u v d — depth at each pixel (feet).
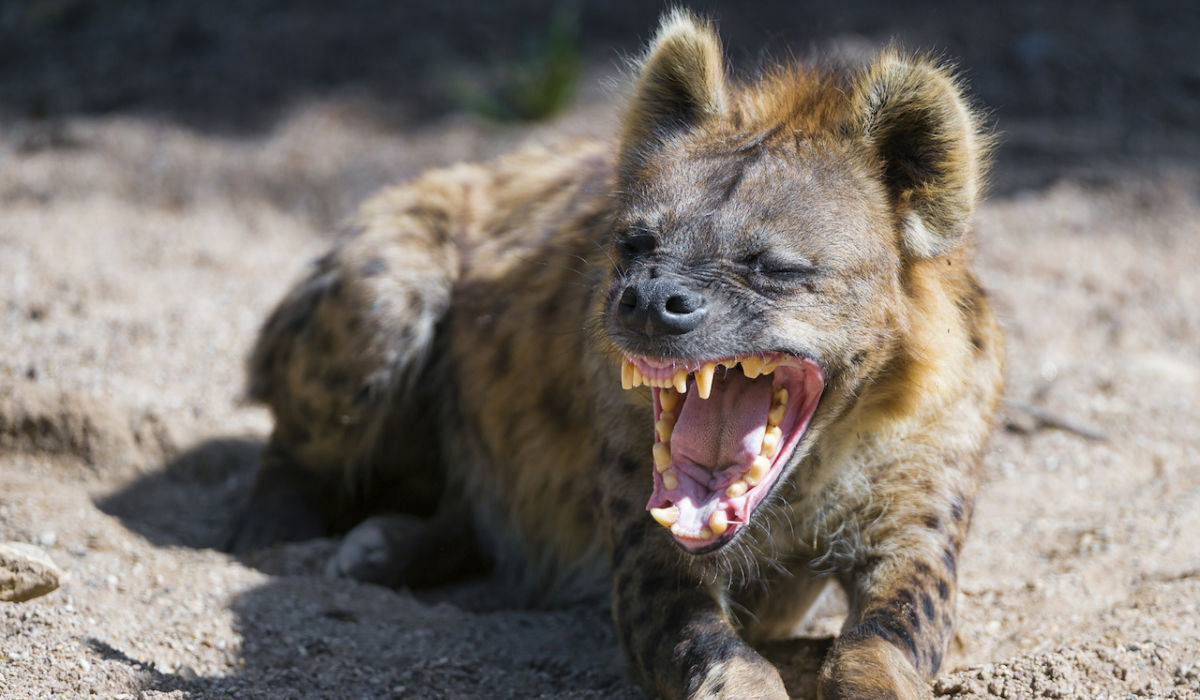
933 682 19.95
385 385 27.63
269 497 28.40
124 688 18.74
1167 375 35.32
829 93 21.16
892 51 20.61
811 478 20.85
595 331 21.08
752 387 20.01
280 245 44.04
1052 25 58.13
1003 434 32.22
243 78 55.93
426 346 27.91
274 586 23.85
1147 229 44.80
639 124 21.43
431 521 28.32
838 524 21.45
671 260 18.53
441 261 28.09
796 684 20.84
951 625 20.70
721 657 18.61
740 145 19.94
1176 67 55.77
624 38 57.47
